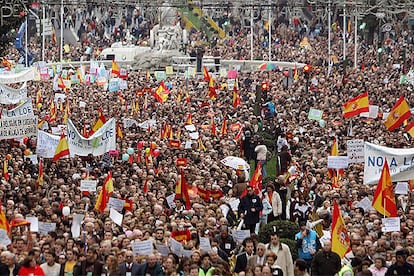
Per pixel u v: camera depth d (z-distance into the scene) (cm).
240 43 19725
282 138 9106
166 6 16538
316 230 5656
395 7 16012
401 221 5759
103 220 5644
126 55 17375
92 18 19662
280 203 6138
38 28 17950
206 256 4772
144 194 6425
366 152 6034
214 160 8056
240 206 5944
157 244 5041
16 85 12594
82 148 7194
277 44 19512
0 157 7344
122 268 4766
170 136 9169
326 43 19588
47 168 7138
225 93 13038
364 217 5781
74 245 4866
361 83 13600
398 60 16538
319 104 11756
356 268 4884
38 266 4569
